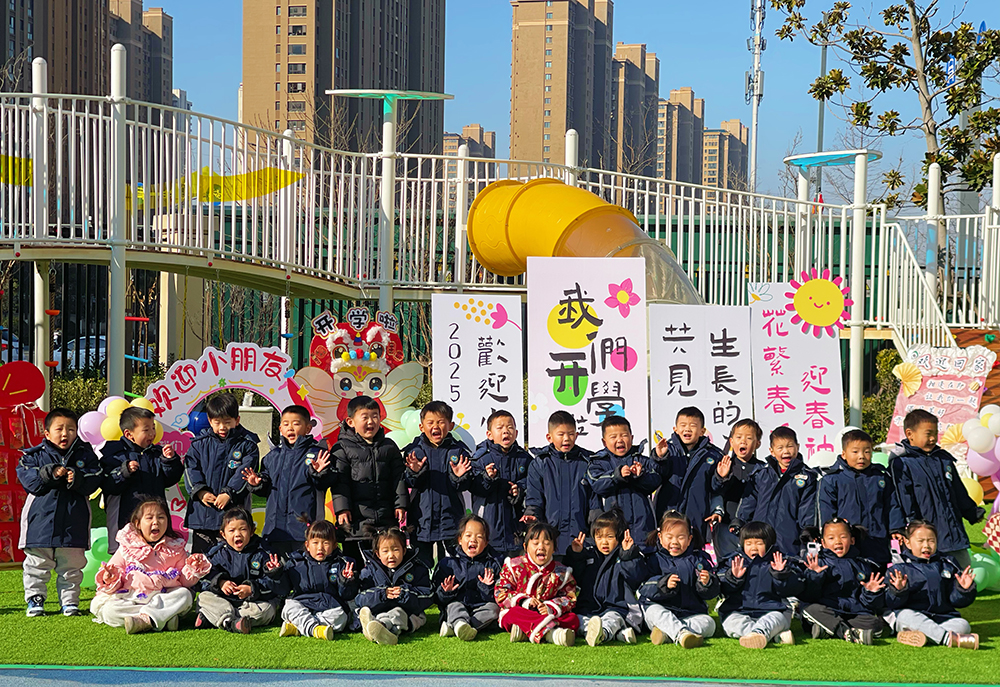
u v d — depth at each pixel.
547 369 7.78
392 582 5.77
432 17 82.56
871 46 19.02
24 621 5.83
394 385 8.00
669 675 4.98
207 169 9.31
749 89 27.83
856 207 10.52
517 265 10.09
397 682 4.84
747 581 5.77
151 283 16.12
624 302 7.85
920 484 6.23
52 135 13.69
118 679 4.83
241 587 5.71
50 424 5.99
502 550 6.31
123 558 5.79
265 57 69.38
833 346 8.52
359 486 6.21
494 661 5.18
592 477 6.34
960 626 5.56
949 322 13.79
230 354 7.55
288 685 4.78
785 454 6.41
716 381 7.98
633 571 5.75
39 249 8.59
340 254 10.20
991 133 18.25
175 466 6.35
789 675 4.99
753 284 8.52
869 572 5.78
